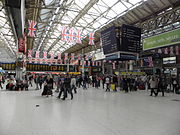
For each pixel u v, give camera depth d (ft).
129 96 33.63
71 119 15.11
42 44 116.16
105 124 13.70
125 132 11.81
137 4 51.80
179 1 47.96
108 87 44.91
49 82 31.83
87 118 15.52
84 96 32.83
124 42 38.73
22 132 11.48
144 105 23.12
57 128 12.46
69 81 28.35
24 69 85.10
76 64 106.01
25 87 45.09
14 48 110.42
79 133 11.44
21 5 25.03
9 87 44.19
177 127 13.15
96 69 109.91
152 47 31.91
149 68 75.51
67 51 139.13
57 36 93.35
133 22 66.13
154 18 56.54
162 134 11.54
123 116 16.53
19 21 31.76
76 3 60.59
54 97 30.89
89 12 63.36
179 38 26.43
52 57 99.09
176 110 19.84
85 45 110.52
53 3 44.27
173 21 50.19
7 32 74.08
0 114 16.67
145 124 13.88
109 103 24.41
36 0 39.81
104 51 43.65
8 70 95.35
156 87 34.55
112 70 95.35
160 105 23.27
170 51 51.16
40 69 98.37
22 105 21.88
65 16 70.23
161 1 51.60
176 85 41.42
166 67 60.39
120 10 57.88
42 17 56.44
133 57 40.37
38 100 26.66
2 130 11.85
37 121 14.29
